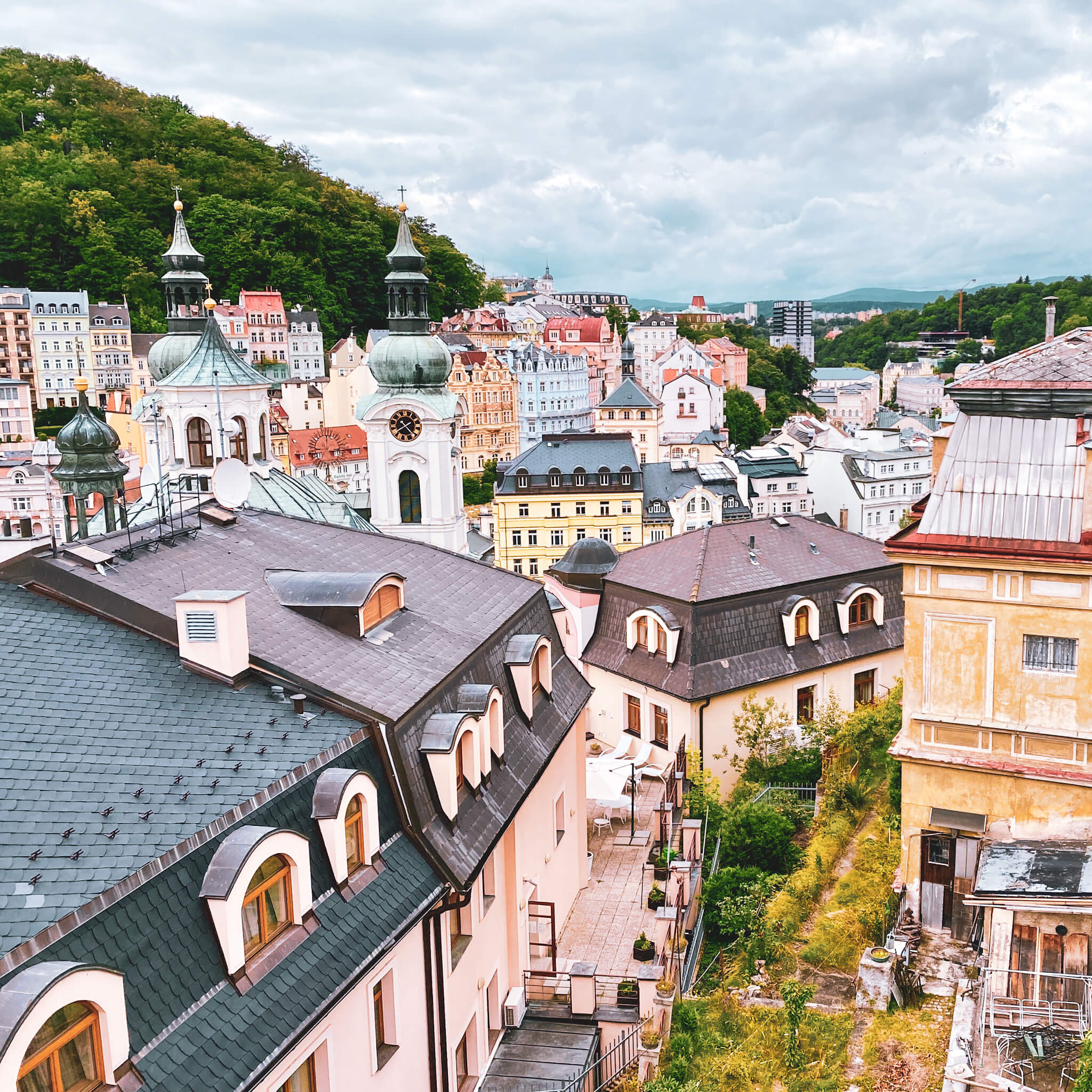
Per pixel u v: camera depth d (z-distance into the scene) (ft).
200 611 80.48
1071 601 100.89
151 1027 57.52
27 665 76.18
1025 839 104.17
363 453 602.44
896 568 190.49
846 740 153.38
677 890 119.34
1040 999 90.12
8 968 51.47
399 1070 81.30
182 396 216.54
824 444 579.48
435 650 99.91
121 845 62.34
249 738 76.33
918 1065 90.17
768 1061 94.84
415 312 229.66
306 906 70.69
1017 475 105.09
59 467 162.30
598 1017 103.04
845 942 109.70
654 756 172.04
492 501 634.43
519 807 99.66
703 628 167.73
